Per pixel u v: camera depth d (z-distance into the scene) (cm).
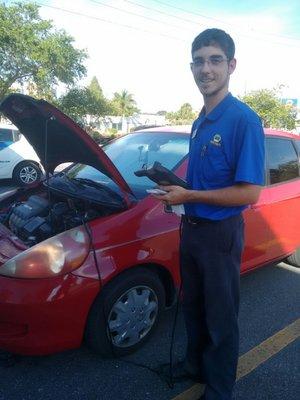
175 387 256
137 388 254
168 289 300
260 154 191
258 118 195
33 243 268
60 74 2909
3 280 233
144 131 385
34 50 2645
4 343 239
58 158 310
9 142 945
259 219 350
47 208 307
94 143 256
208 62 194
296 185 401
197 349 254
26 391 247
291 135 427
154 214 276
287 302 370
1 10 2564
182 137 349
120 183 270
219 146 196
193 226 216
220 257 213
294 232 404
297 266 449
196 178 210
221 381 231
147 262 268
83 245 244
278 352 295
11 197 360
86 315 248
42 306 230
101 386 254
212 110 203
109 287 257
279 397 252
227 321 222
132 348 282
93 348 265
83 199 283
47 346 240
